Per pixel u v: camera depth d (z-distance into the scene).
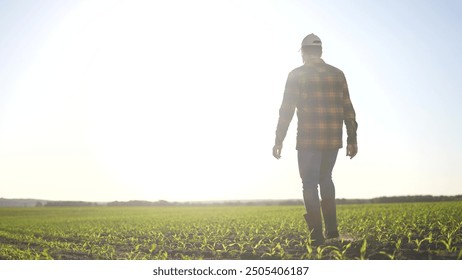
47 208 67.94
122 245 11.07
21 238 14.97
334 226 7.43
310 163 6.95
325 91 6.93
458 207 16.42
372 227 10.27
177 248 9.22
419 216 12.44
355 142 7.28
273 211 27.97
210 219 20.17
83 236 14.67
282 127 7.00
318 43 7.12
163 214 34.38
